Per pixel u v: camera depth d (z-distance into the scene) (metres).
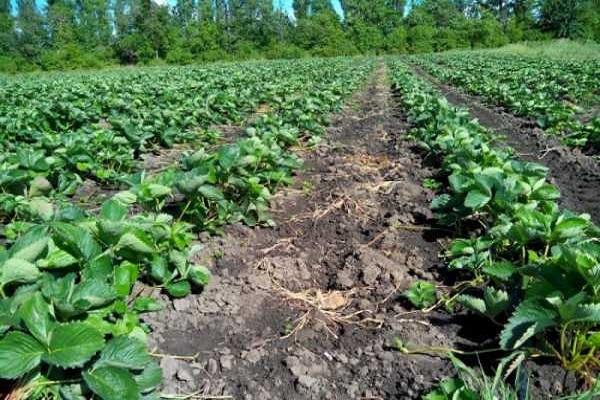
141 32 68.19
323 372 3.44
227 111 12.44
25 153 6.11
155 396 2.93
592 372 3.13
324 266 4.99
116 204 3.65
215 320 3.96
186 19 94.25
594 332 3.17
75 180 6.63
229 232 5.45
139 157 8.82
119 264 3.63
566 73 21.02
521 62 30.62
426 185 7.27
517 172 5.75
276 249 5.25
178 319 3.89
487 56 42.34
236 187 5.59
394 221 5.88
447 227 5.66
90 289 2.91
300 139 10.25
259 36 78.31
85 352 2.50
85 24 84.31
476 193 4.85
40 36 75.19
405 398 3.19
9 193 5.70
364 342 3.75
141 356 2.76
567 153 9.02
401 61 46.50
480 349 3.58
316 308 4.22
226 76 23.92
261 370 3.47
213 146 10.02
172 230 4.07
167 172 5.10
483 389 2.88
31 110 10.72
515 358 3.27
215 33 70.25
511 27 72.88
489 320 3.87
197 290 4.26
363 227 5.88
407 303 4.23
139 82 21.11
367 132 11.87
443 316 4.03
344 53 72.00
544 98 13.95
